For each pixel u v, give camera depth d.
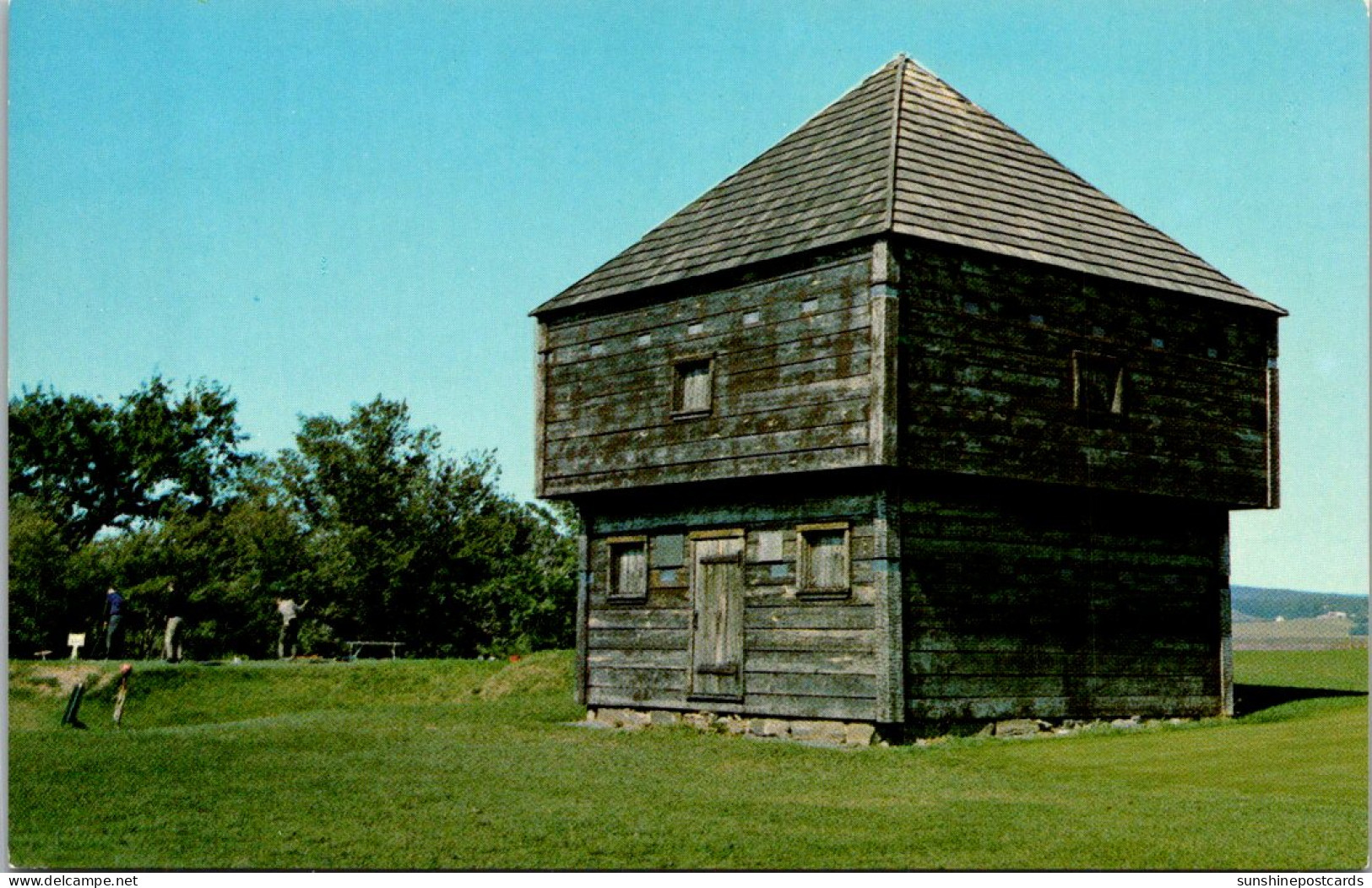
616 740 22.72
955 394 22.77
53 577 54.72
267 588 60.81
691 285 25.42
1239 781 18.00
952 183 24.41
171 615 56.69
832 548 23.33
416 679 39.62
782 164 27.20
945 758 20.42
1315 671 38.88
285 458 64.38
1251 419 27.05
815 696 23.17
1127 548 25.61
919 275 22.62
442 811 15.62
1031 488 24.11
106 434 73.12
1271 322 27.69
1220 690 26.53
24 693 37.25
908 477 22.75
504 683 37.47
